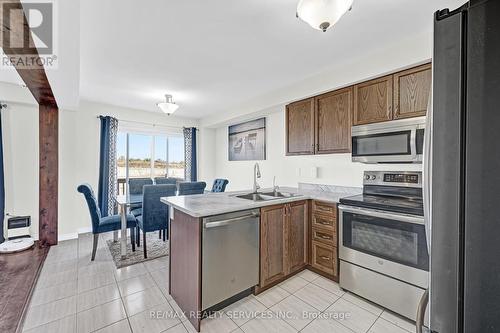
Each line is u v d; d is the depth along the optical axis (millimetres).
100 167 4184
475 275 543
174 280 2027
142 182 4445
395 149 2090
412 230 1745
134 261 2807
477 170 538
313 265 2541
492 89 509
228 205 1937
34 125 3430
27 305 1921
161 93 3629
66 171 3639
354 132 2406
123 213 2863
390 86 2205
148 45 2164
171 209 2088
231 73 2826
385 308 1916
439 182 610
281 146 3885
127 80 3076
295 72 2771
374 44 2127
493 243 516
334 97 2684
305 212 2566
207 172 5688
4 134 3205
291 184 3701
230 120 4688
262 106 3689
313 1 1354
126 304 1956
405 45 2062
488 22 515
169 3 1587
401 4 1604
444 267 603
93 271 2539
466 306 560
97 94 3703
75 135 3713
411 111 2061
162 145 5258
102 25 1838
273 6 1626
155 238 3758
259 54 2338
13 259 2846
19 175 3344
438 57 609
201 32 1951
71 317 1779
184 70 2738
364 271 2037
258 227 2096
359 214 2072
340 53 2301
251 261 2043
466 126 553
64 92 2619
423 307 869
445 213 599
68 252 3084
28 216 3365
